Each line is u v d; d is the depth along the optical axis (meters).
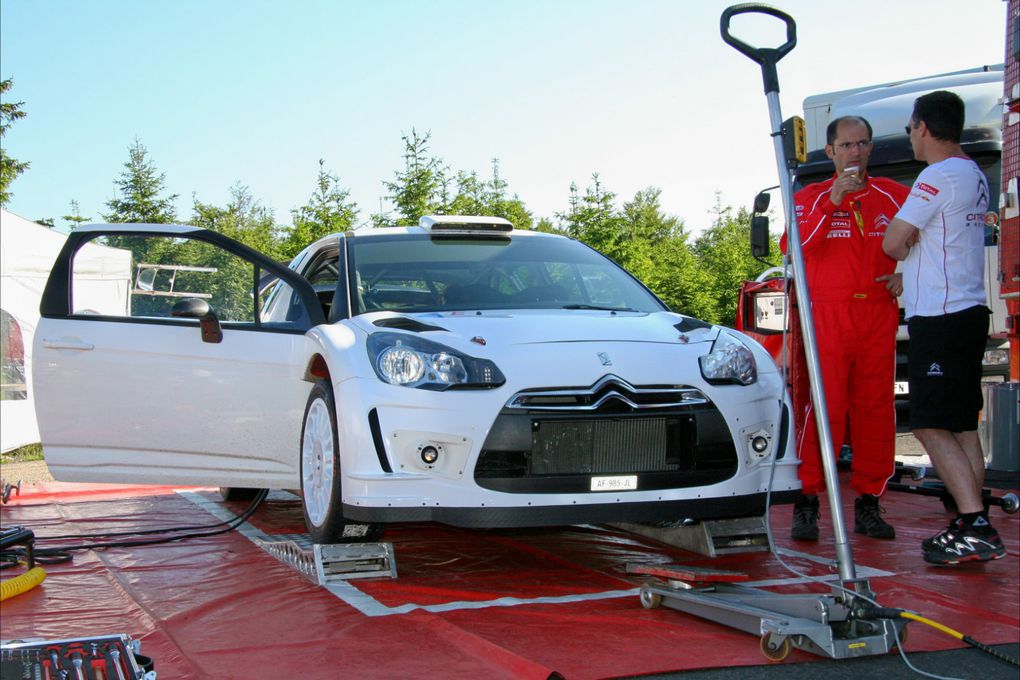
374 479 3.49
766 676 2.70
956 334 4.11
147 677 2.20
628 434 3.54
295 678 2.64
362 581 3.79
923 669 2.80
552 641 2.97
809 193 4.56
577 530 4.92
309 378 4.22
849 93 9.41
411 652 2.85
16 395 10.20
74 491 6.83
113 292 4.84
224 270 4.58
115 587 3.86
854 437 4.73
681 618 3.24
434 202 23.66
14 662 2.14
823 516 5.46
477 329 3.81
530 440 3.46
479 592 3.61
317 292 4.84
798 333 4.64
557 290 4.60
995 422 4.68
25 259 10.38
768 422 3.78
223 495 6.24
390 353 3.64
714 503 3.63
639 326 4.00
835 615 2.89
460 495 3.45
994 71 8.97
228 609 3.42
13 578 3.89
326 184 23.17
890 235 4.21
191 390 4.57
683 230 51.22
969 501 4.05
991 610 3.39
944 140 4.23
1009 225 4.84
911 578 3.89
